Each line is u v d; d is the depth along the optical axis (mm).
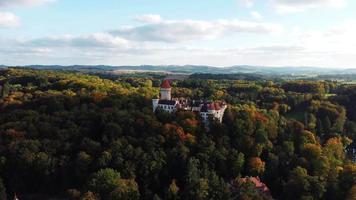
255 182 199750
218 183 188875
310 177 197875
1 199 194750
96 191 185000
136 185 191375
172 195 186250
